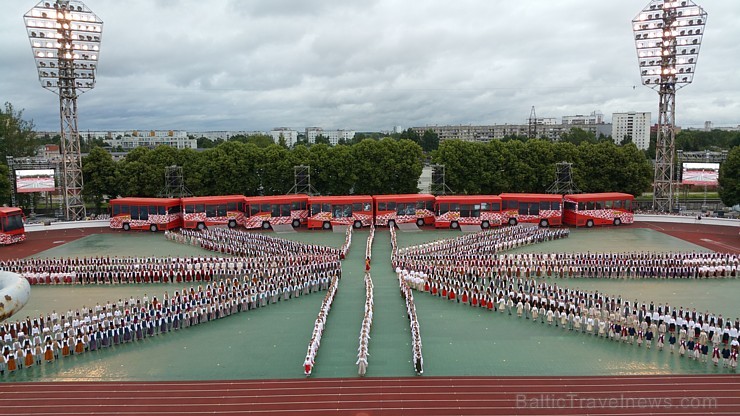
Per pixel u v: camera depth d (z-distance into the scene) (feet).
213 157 281.74
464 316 128.47
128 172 279.90
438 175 283.59
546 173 278.26
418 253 177.37
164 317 119.14
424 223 245.65
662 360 103.35
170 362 103.81
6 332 111.45
